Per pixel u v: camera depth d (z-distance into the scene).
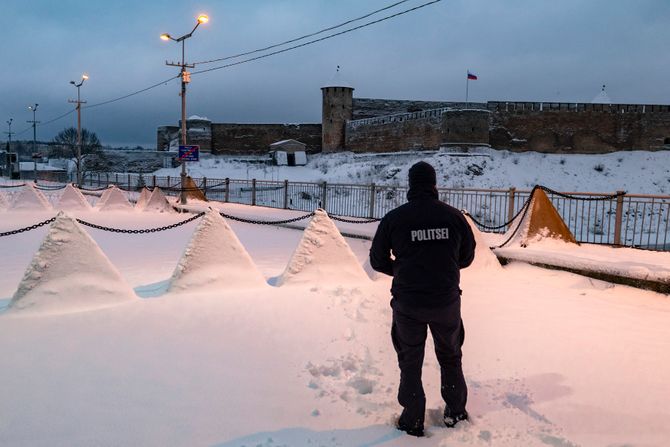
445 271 3.62
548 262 8.77
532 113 61.53
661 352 5.12
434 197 3.82
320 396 4.09
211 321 5.68
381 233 3.82
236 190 32.44
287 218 19.27
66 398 3.90
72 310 5.89
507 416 3.81
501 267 9.19
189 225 18.52
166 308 6.00
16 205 21.89
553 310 6.58
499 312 6.44
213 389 4.14
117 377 4.29
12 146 107.44
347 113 77.25
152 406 3.82
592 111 62.06
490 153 58.44
